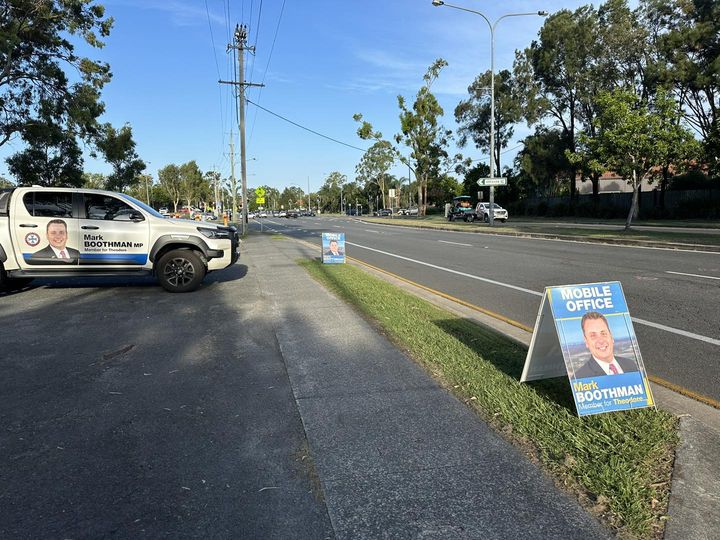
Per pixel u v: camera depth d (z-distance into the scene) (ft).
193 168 387.34
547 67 151.94
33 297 30.78
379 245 70.74
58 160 109.60
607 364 12.88
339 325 22.35
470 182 224.74
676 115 68.95
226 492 10.13
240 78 95.50
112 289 33.50
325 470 10.78
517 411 13.00
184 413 13.85
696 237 64.64
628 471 10.18
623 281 33.91
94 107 92.27
